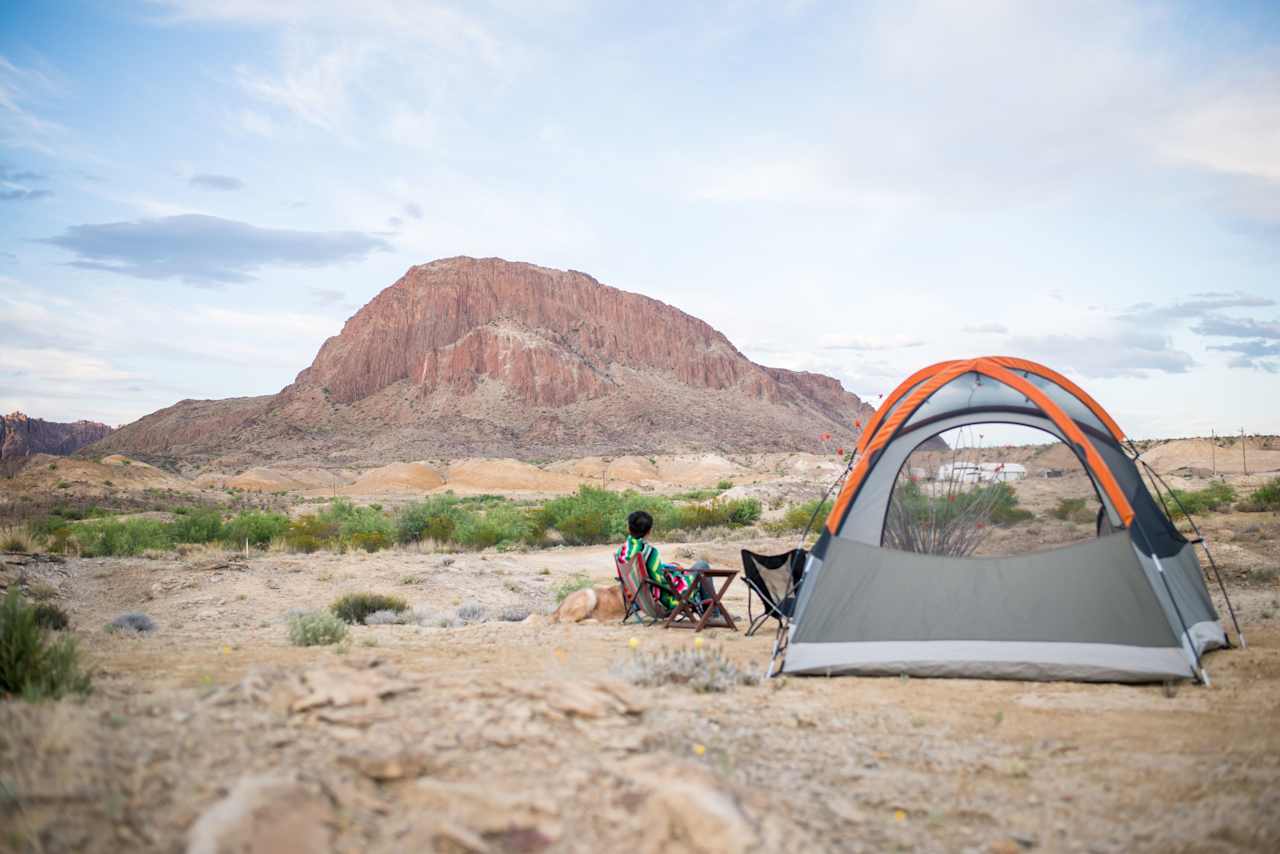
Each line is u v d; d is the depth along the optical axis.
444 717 4.02
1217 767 4.19
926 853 3.20
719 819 2.99
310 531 25.98
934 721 5.15
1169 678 6.18
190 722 3.76
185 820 2.76
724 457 182.75
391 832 2.86
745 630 9.31
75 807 2.74
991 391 7.79
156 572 15.55
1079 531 7.05
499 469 127.19
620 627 9.55
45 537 22.09
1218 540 18.59
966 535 7.15
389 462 197.62
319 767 3.26
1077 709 5.46
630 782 3.38
